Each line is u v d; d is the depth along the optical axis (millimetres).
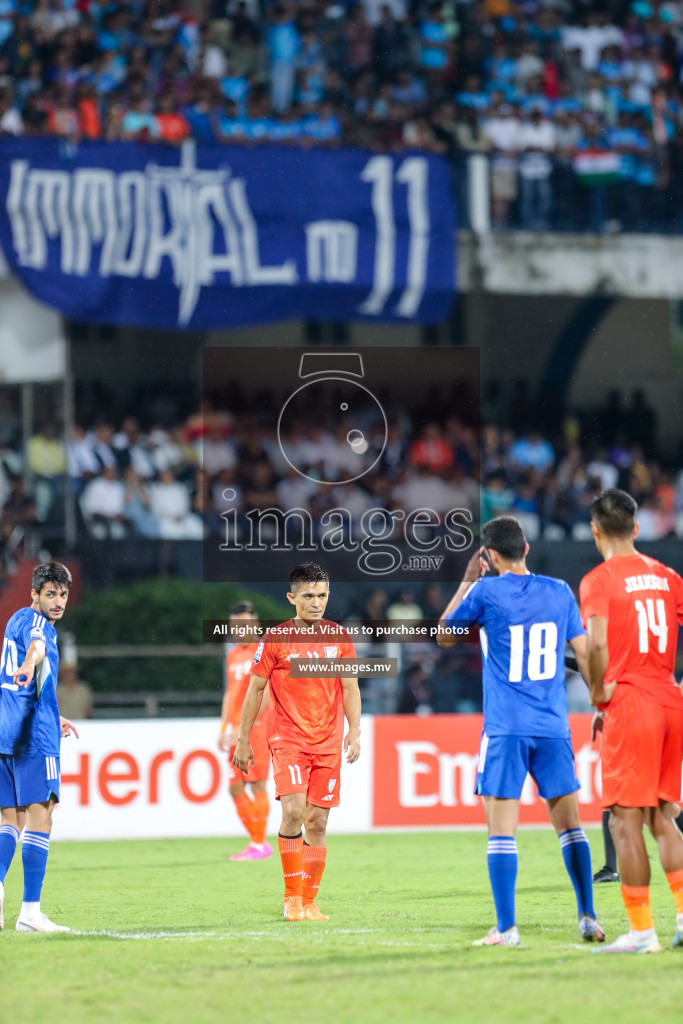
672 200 69188
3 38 65062
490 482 66500
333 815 41312
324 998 15531
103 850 37188
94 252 58500
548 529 66375
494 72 71125
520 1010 14719
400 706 51656
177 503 61594
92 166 58469
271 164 61188
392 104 69125
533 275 63688
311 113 67875
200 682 49312
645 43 73562
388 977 16781
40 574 22656
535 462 68250
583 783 42188
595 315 71688
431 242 62688
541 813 42594
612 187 67812
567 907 24766
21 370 61281
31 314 61594
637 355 72062
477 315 70438
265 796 34875
